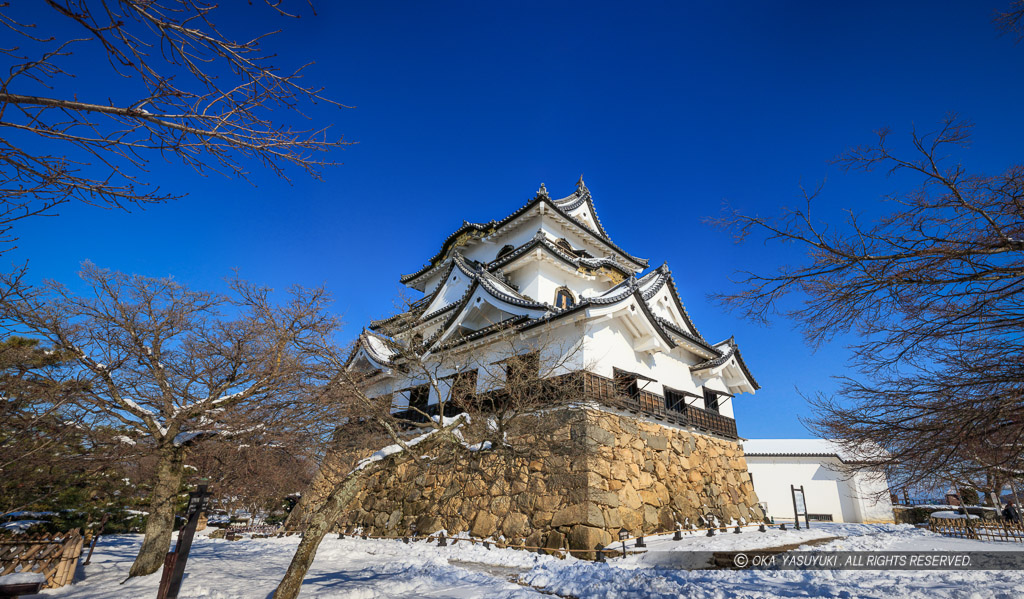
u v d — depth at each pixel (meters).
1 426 7.00
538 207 23.45
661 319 17.58
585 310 14.16
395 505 16.72
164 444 9.09
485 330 15.88
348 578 9.45
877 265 4.77
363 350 18.16
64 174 3.12
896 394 5.21
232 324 9.65
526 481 13.62
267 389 9.31
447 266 27.42
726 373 21.16
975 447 4.94
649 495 14.20
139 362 9.03
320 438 10.04
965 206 4.57
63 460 8.44
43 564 7.72
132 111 3.13
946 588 7.56
